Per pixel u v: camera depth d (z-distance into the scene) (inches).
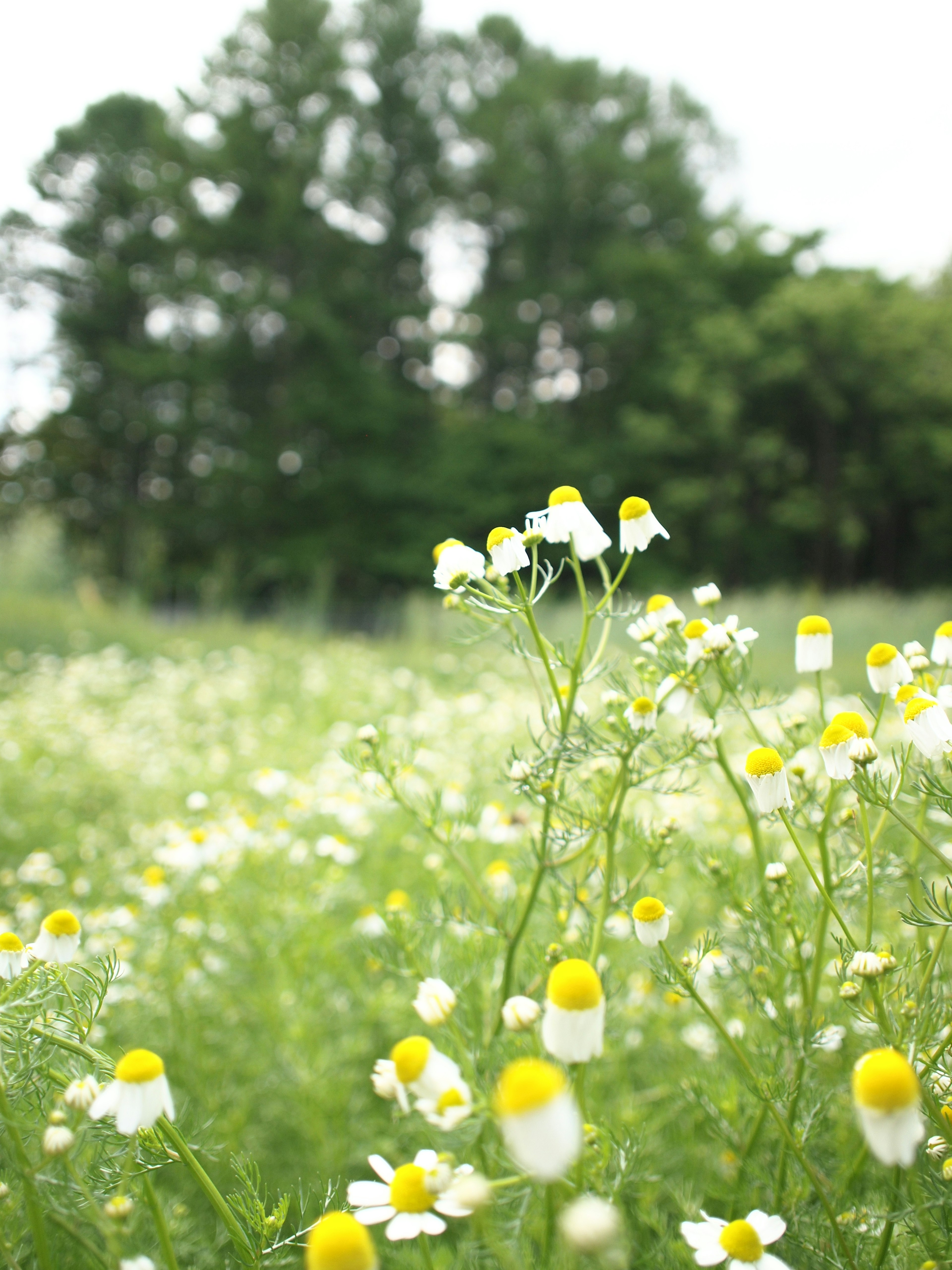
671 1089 100.8
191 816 198.2
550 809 80.4
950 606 669.9
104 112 1487.5
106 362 1437.0
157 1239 68.1
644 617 89.9
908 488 1327.5
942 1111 59.9
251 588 1210.6
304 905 133.6
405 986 129.5
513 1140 36.4
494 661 456.8
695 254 1407.5
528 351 1428.4
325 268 1369.3
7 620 499.5
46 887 168.4
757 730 82.0
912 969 71.8
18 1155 52.8
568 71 1493.6
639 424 1233.4
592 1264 55.6
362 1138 110.7
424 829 92.7
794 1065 74.6
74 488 1439.5
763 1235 57.2
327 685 391.5
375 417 1277.1
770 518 1321.4
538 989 83.3
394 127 1439.5
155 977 122.6
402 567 1197.1
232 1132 103.6
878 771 65.8
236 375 1309.1
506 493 1250.6
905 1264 63.6
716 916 122.3
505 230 1480.1
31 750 276.2
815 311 1214.3
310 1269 42.2
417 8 1413.6
